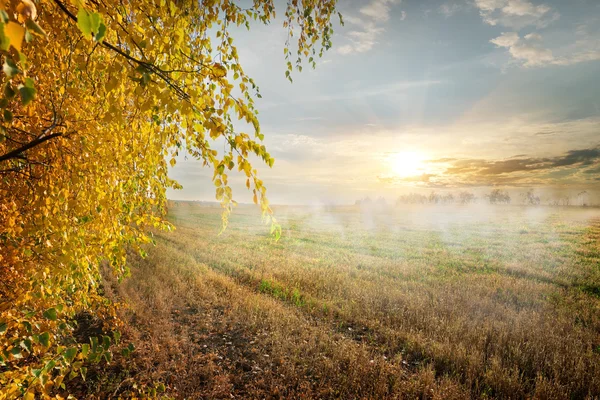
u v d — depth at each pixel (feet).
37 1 4.34
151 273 37.04
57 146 7.00
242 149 5.59
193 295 31.01
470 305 29.94
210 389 16.28
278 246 75.31
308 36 14.62
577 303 31.68
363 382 16.67
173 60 6.28
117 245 10.48
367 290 34.68
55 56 6.69
